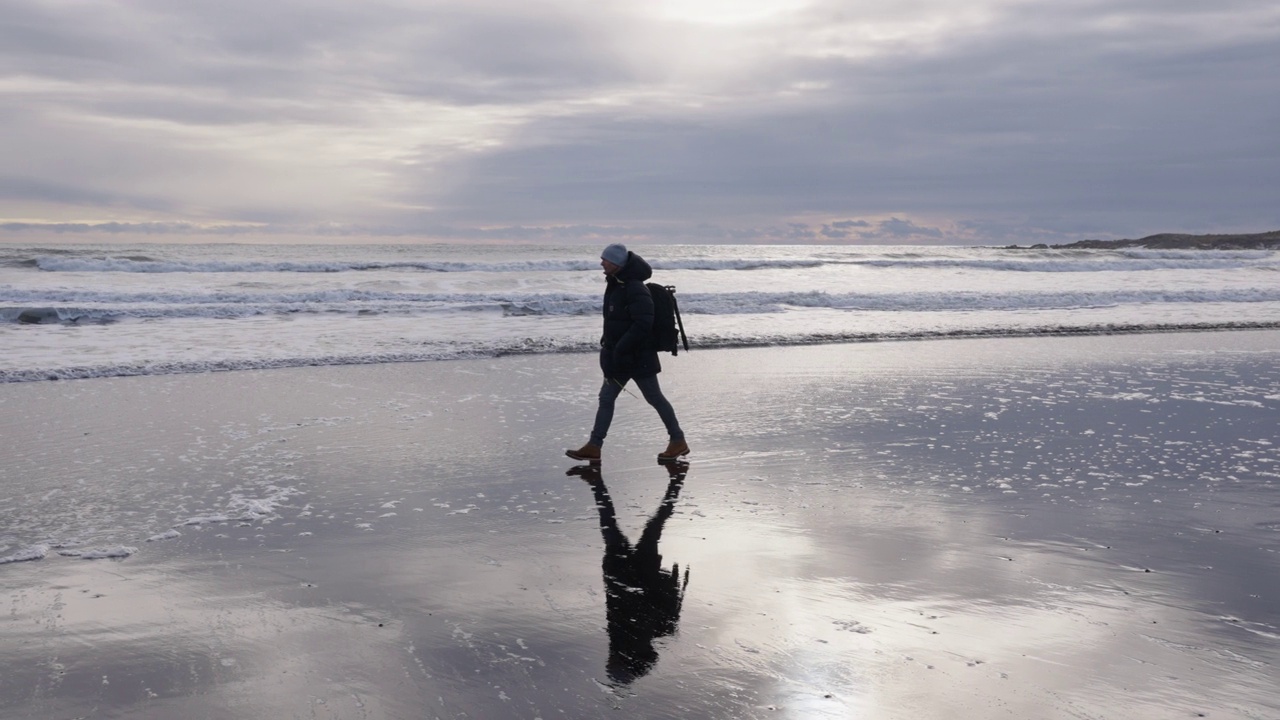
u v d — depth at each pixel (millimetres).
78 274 27469
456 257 57219
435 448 7906
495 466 7277
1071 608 4215
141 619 3992
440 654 3637
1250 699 3275
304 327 17516
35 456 7359
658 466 7348
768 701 3246
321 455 7555
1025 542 5289
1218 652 3703
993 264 39875
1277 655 3680
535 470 7168
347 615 4074
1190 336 18062
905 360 14266
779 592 4426
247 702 3195
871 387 11555
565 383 11773
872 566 4840
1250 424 9156
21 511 5793
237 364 12828
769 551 5109
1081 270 38938
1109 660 3621
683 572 4734
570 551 5098
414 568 4766
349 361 13516
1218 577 4668
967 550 5125
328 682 3365
